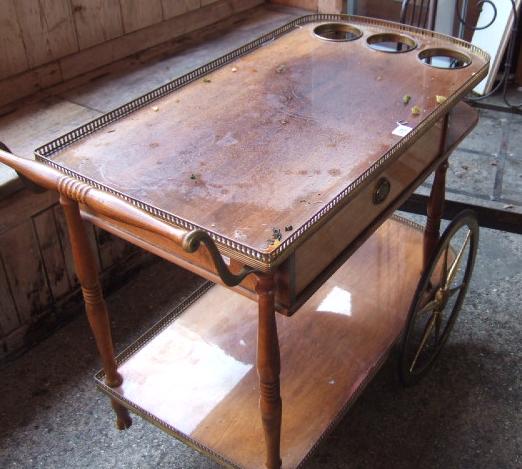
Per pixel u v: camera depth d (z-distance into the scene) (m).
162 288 2.20
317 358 1.68
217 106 1.46
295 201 1.15
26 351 1.97
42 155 1.29
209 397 1.57
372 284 1.89
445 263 1.73
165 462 1.67
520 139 2.79
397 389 1.83
